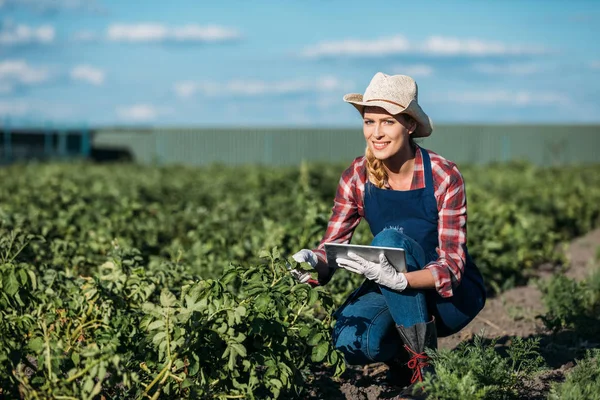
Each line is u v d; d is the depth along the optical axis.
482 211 9.94
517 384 4.10
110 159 35.28
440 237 4.06
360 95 4.11
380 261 3.83
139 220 8.68
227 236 7.51
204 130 35.16
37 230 6.86
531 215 10.53
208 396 3.74
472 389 3.66
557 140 34.81
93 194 10.96
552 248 9.89
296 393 4.25
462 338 5.80
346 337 4.09
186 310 3.67
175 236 8.39
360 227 7.43
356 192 4.29
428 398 3.76
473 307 4.28
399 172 4.11
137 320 4.12
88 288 4.27
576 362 4.68
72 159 32.25
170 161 35.12
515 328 6.21
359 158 4.30
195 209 9.53
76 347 3.71
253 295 3.92
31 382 3.47
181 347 3.65
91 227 7.60
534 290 7.95
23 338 3.96
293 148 34.88
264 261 6.58
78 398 3.39
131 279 4.58
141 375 3.93
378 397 4.45
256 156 34.94
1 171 17.73
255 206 9.29
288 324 4.05
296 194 10.45
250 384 3.83
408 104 3.91
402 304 3.97
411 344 4.00
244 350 3.63
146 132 35.41
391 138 3.97
